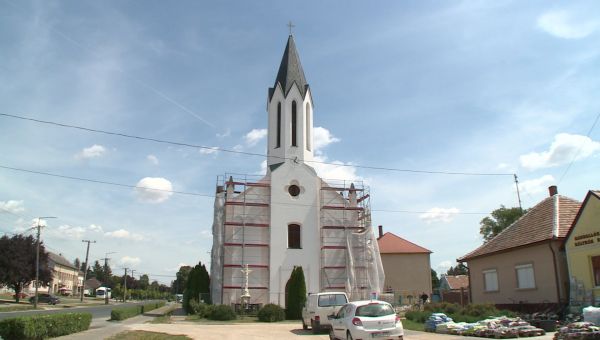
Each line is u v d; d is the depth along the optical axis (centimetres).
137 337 2202
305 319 2727
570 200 2983
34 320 1966
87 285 17250
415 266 6056
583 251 2445
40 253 7594
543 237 2714
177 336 2270
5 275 7144
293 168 4888
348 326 1769
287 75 5206
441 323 2366
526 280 2889
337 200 4919
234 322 3478
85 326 2541
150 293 16150
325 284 4631
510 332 1978
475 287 3491
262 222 4722
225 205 4662
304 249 4688
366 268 4703
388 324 1720
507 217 5809
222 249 4562
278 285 4538
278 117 5153
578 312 2358
